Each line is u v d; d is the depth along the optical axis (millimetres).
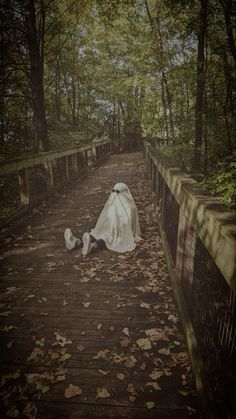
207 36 7902
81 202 8359
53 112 14977
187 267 3201
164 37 11430
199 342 2682
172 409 2252
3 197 8312
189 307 3123
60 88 15992
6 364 2684
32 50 9086
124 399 2334
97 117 23422
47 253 5047
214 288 2293
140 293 3820
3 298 3740
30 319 3326
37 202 7535
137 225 5418
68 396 2352
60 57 14281
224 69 7801
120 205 5121
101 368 2633
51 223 6598
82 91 18672
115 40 20312
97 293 3832
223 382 1992
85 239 4789
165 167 4637
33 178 8867
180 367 2629
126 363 2678
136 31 13914
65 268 4504
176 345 2893
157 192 6727
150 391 2402
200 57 7816
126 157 20984
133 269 4402
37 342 2947
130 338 3002
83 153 12906
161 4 11102
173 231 4270
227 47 7711
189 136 9828
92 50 18562
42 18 10711
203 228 2158
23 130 11867
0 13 9008
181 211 3336
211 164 8398
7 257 4914
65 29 13516
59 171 10477
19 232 6027
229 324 1934
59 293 3846
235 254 1476
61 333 3086
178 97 11039
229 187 4668
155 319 3293
